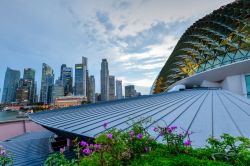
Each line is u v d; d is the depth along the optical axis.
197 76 34.56
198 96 16.56
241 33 28.98
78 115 12.88
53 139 16.27
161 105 13.32
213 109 10.06
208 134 5.92
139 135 4.34
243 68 26.89
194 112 9.65
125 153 3.90
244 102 11.94
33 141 15.88
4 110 199.38
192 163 3.36
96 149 3.70
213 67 32.22
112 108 14.38
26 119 23.92
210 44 35.12
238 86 27.64
